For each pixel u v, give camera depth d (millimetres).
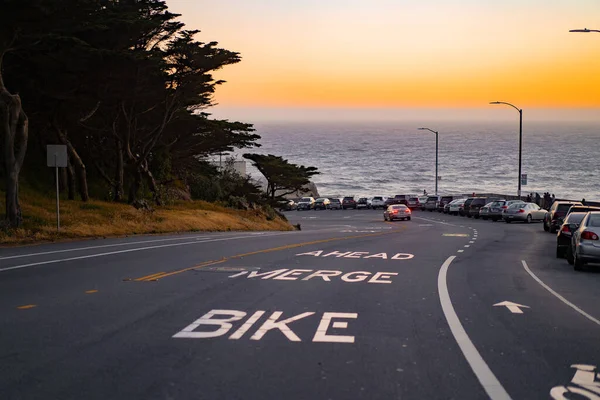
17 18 25547
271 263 18922
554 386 7039
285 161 75938
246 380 7090
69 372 7371
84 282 14625
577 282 16391
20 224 27609
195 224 40438
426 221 61219
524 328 10188
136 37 34219
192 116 46625
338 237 33000
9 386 6848
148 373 7340
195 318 10477
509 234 38188
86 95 35094
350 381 7098
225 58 38656
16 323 10023
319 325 10039
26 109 35094
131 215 37000
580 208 28734
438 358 8164
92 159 44000
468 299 12984
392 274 16719
